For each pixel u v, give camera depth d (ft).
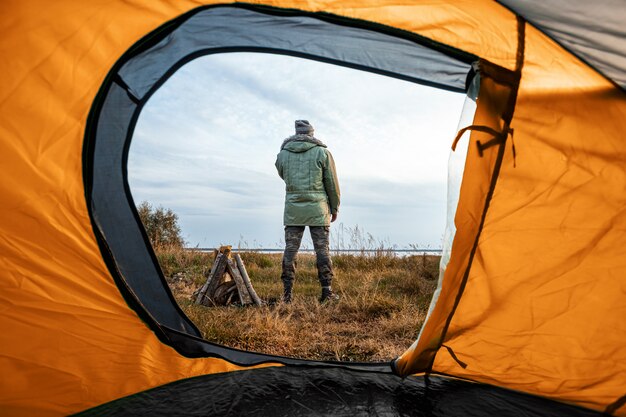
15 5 4.76
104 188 6.70
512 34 5.71
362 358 8.64
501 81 5.95
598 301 5.81
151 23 5.57
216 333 9.93
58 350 5.58
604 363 5.85
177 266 26.16
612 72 5.46
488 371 6.53
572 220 5.82
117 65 5.45
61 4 4.96
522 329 6.20
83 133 5.30
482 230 6.07
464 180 6.00
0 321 5.23
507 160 5.88
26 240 5.21
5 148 4.94
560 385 6.09
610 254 5.71
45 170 5.14
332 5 6.07
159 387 6.29
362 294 14.29
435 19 6.03
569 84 5.77
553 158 5.82
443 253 6.35
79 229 5.45
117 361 6.06
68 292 5.57
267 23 6.45
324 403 5.91
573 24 5.14
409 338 10.02
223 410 5.65
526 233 5.98
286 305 13.57
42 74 5.00
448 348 6.55
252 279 21.22
